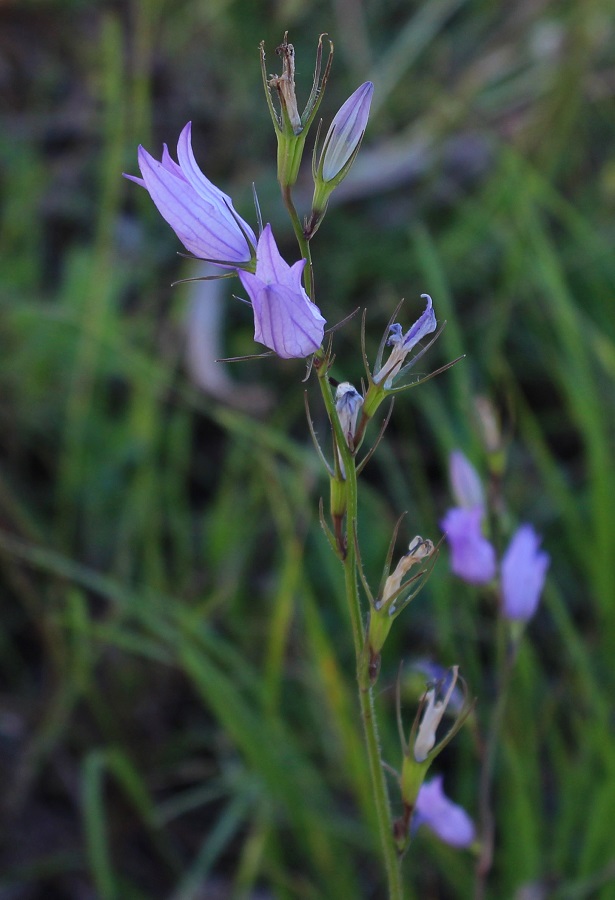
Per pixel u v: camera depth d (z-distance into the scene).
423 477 0.62
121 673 0.58
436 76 0.93
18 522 0.58
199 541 0.65
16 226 0.71
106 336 0.61
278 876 0.49
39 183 0.74
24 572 0.60
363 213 0.83
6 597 0.60
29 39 0.82
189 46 0.86
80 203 0.77
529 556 0.43
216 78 0.87
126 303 0.76
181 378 0.69
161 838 0.51
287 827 0.52
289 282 0.37
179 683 0.59
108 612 0.59
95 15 0.85
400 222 0.81
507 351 0.71
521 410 0.59
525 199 0.66
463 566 0.43
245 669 0.50
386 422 0.38
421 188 0.82
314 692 0.53
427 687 0.39
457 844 0.43
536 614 0.59
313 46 0.90
